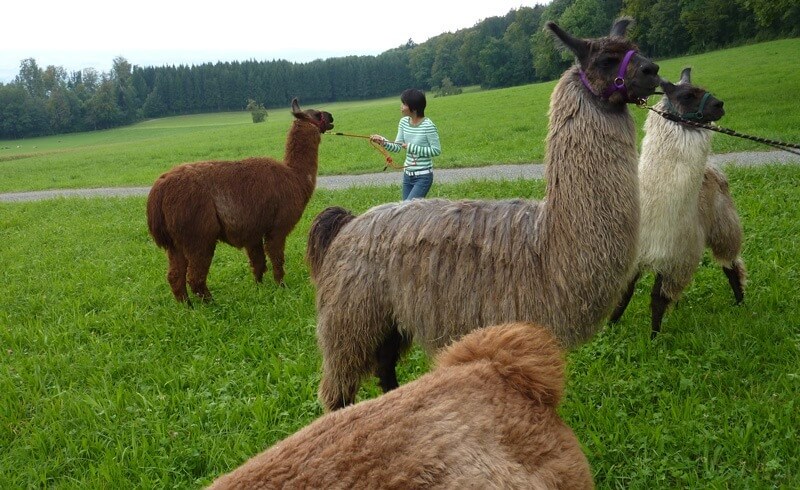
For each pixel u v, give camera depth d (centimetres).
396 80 10488
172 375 555
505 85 8431
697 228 534
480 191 1224
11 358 624
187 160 2952
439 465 193
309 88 10612
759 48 5134
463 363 251
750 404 417
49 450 457
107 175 2673
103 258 1042
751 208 883
